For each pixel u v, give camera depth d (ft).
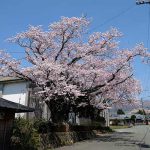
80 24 82.84
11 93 103.50
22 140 53.83
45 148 65.98
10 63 76.59
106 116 197.47
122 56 87.81
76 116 127.65
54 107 81.00
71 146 73.05
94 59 86.74
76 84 83.87
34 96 96.22
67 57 85.20
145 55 87.81
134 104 136.77
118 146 69.67
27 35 80.12
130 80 108.06
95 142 82.79
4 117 51.80
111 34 86.12
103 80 87.25
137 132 135.85
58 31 82.53
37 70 74.90
